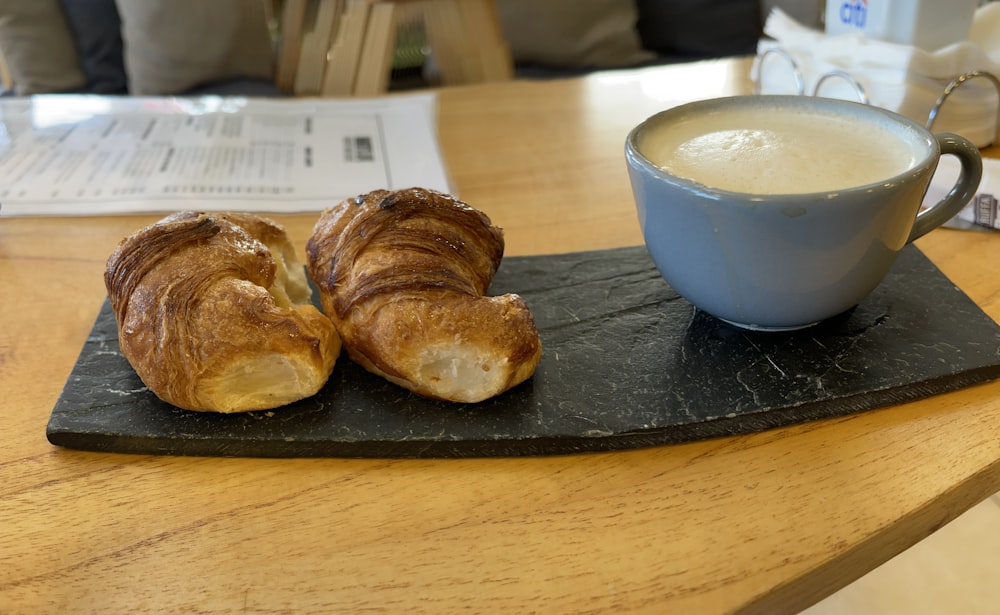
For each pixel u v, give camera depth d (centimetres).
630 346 35
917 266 39
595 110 65
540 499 28
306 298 38
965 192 35
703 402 32
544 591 25
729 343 35
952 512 28
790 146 34
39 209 49
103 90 117
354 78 75
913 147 32
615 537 27
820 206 29
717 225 30
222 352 31
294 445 30
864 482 28
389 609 25
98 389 34
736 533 27
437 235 34
